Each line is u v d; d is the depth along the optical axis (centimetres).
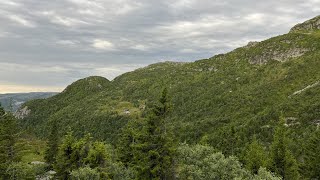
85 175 4269
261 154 7062
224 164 4194
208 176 4175
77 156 4978
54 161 6512
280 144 6241
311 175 6694
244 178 4256
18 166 5091
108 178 4522
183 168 4362
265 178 4306
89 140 5338
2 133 6138
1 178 4944
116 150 6638
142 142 4641
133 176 4934
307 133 10900
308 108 13938
